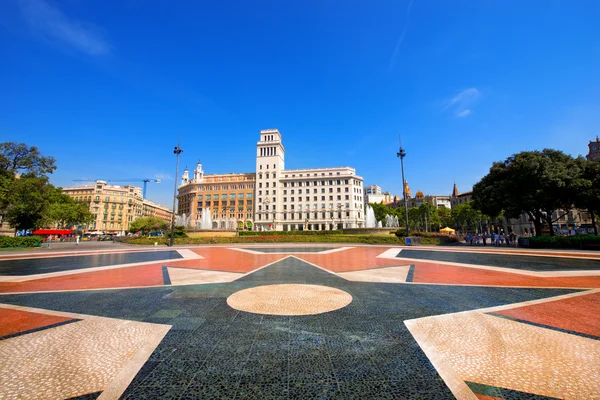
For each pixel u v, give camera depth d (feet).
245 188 329.31
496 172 98.94
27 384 10.61
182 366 12.09
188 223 207.21
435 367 11.98
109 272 40.04
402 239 107.55
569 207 91.97
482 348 13.84
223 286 29.12
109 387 10.46
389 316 18.97
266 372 11.58
